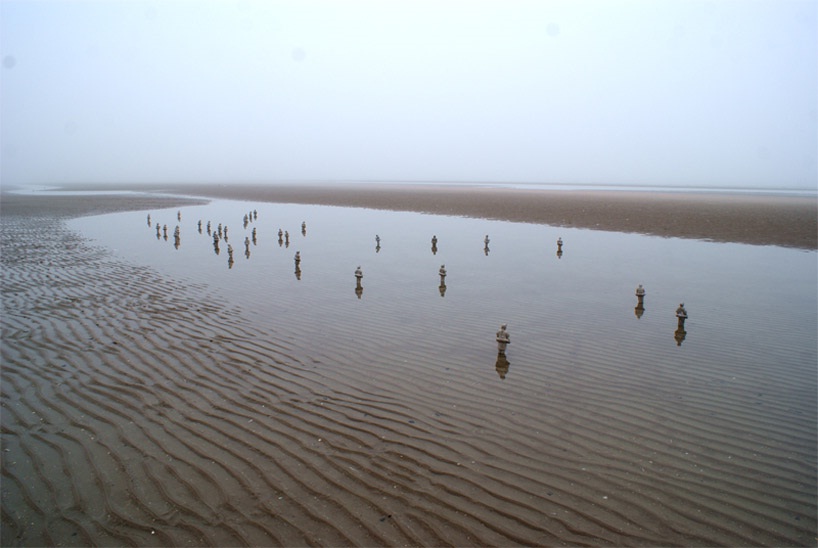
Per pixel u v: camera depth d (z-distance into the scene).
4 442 9.49
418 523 7.30
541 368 13.26
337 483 8.27
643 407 10.99
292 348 14.73
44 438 9.63
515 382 12.35
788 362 13.65
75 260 29.27
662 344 15.19
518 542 6.92
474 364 13.55
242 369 13.10
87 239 38.66
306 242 38.88
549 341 15.48
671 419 10.44
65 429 9.98
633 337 15.87
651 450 9.27
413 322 17.47
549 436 9.77
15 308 18.75
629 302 20.44
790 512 7.53
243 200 92.25
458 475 8.49
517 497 7.90
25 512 7.56
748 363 13.60
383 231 46.19
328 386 12.09
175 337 15.58
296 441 9.55
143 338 15.45
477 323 17.39
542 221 52.22
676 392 11.75
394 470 8.62
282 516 7.46
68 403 11.09
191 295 21.09
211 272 26.27
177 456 9.02
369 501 7.80
